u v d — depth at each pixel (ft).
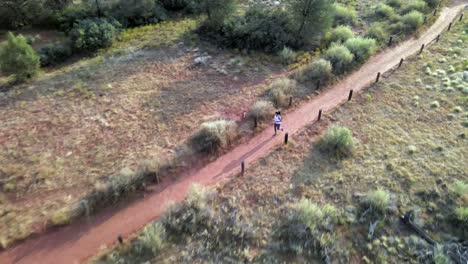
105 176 72.33
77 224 63.46
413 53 118.32
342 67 107.45
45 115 89.61
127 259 57.98
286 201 68.23
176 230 61.57
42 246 60.03
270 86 99.14
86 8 139.85
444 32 131.03
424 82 103.96
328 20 120.37
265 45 118.93
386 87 101.65
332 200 68.74
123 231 62.69
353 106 94.17
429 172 75.15
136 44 123.95
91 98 95.81
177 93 98.32
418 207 67.72
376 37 124.47
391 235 63.16
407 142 82.94
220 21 128.16
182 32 131.03
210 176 73.56
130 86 101.04
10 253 58.85
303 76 102.89
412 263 59.41
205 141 79.10
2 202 66.69
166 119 88.43
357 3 154.20
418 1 146.51
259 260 58.54
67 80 103.81
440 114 91.86
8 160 75.82
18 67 99.45
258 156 78.48
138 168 73.00
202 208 64.23
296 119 89.61
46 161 75.82
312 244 60.59
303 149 80.23
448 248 61.05
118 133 83.82
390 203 67.82
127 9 138.41
